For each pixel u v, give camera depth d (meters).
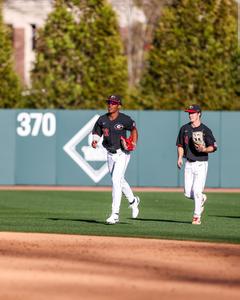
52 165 88.56
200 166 53.34
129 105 98.00
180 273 36.25
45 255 40.88
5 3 148.62
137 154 88.38
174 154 88.56
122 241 45.94
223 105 97.81
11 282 33.69
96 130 52.22
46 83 97.75
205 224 55.25
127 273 36.00
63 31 98.25
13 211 63.53
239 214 63.19
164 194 81.50
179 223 55.50
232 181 88.75
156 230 51.19
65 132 88.38
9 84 97.56
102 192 82.88
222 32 98.25
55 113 88.31
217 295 31.30
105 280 34.25
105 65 97.88
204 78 97.81
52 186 88.50
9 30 98.94
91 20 98.38
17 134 88.12
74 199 74.88
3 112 87.88
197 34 98.06
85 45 98.06
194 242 45.94
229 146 88.56
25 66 148.75
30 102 97.94
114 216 52.81
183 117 88.44
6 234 48.72
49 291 31.83
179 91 98.00
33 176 88.44
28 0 149.12
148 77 99.00
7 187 87.19
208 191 85.94
